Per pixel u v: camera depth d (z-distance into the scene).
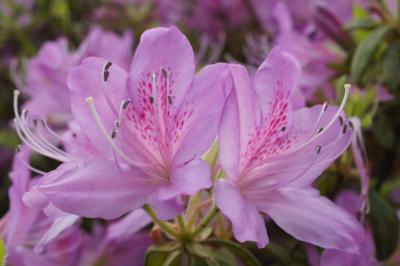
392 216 0.37
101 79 0.31
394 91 0.40
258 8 0.56
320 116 0.32
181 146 0.31
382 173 0.44
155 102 0.31
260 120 0.31
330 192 0.38
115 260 0.42
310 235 0.31
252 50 0.50
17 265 0.37
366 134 0.43
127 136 0.31
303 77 0.42
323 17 0.43
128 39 0.48
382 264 0.40
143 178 0.31
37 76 0.50
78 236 0.40
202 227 0.32
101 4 0.66
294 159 0.32
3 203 0.49
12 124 0.51
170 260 0.32
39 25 0.63
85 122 0.31
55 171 0.31
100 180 0.30
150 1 0.62
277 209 0.31
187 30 0.60
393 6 0.42
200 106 0.31
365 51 0.40
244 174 0.32
